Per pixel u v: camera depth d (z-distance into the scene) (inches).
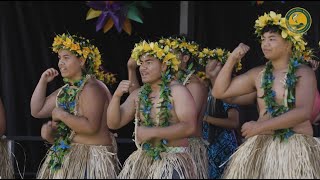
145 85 380.8
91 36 576.4
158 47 378.6
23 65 567.2
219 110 469.1
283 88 357.4
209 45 567.8
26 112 567.2
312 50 447.8
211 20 567.5
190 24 559.5
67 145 393.4
